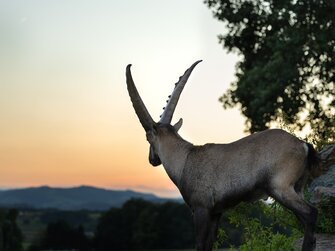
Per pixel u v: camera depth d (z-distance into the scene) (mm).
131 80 8125
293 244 8711
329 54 18156
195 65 8453
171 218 70438
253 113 19062
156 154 8281
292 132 9938
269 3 19203
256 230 9656
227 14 20062
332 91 18719
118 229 73625
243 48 20797
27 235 85312
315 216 6758
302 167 6984
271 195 7000
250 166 7176
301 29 18188
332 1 17359
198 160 7703
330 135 10133
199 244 7512
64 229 80438
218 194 7430
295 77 18094
